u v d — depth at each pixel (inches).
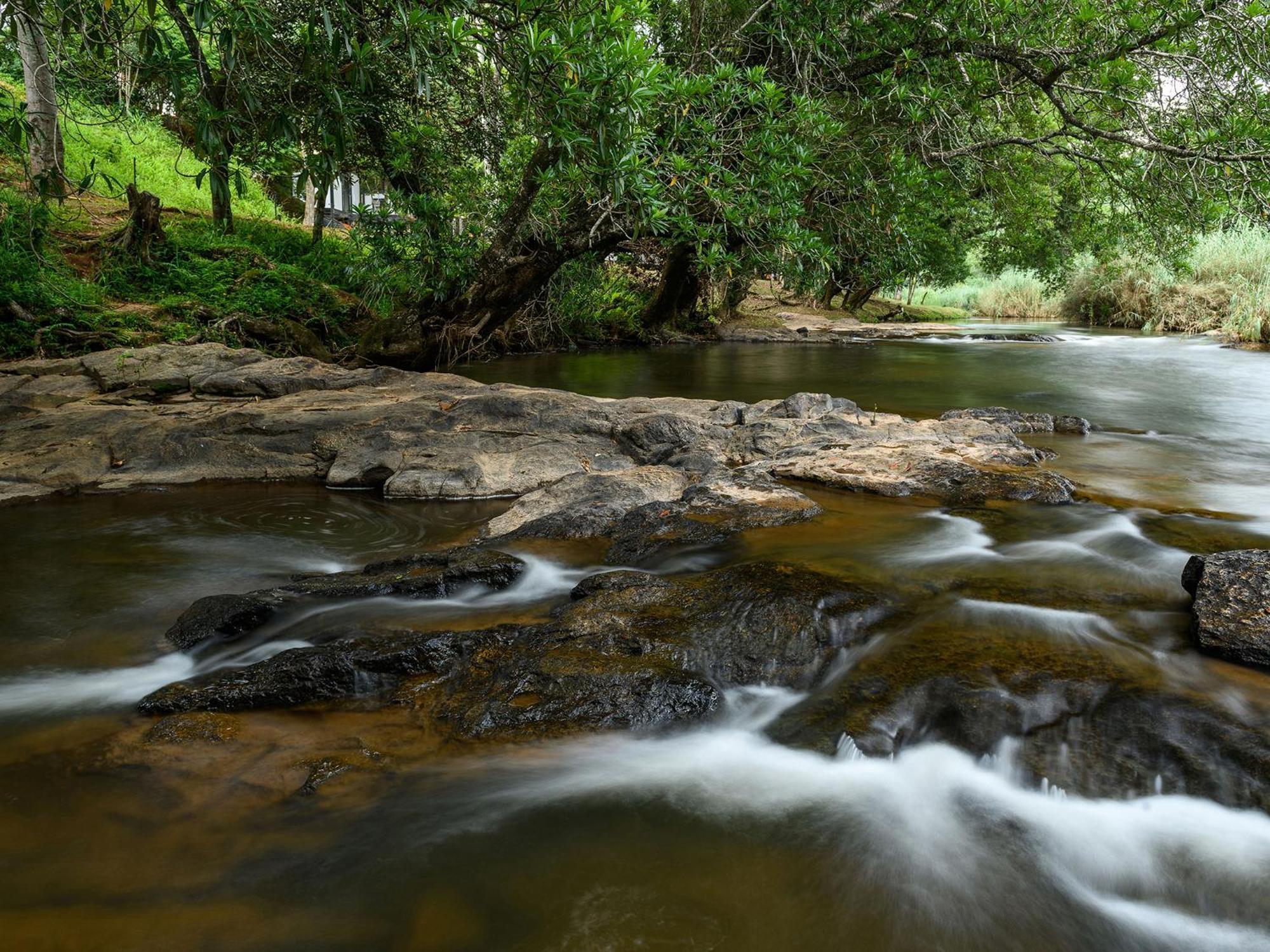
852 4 380.5
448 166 478.0
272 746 113.4
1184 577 151.2
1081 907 87.4
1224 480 248.7
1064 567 169.2
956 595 153.6
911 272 453.1
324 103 244.7
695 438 275.9
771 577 153.1
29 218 410.6
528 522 205.3
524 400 293.1
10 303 391.2
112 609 164.2
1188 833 96.7
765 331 853.2
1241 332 772.0
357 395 313.0
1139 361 605.9
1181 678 121.3
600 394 421.1
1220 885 89.7
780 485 228.4
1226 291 859.4
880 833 97.5
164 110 888.3
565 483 227.3
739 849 94.5
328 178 224.1
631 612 143.9
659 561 175.0
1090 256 1019.9
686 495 217.3
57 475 250.1
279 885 87.8
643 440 273.7
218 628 146.6
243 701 123.0
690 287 775.7
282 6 346.3
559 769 108.9
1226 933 84.6
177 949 78.8
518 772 108.2
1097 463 273.9
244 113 241.1
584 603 148.1
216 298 485.4
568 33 213.6
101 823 97.7
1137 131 388.5
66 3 194.1
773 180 335.3
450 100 476.1
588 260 561.9
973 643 133.9
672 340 775.7
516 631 140.4
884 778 106.7
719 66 340.2
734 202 334.6
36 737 116.6
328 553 199.6
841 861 92.7
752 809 101.7
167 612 163.0
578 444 272.8
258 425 276.8
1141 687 118.6
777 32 384.5
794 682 127.4
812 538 188.9
